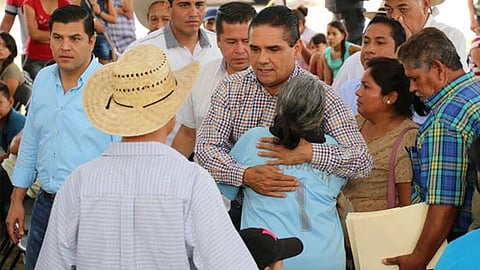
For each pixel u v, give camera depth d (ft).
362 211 12.61
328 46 28.81
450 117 10.94
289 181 10.98
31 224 14.23
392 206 12.44
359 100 12.93
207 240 8.59
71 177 9.09
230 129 12.03
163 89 9.07
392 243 11.12
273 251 9.70
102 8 27.73
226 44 14.70
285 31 11.54
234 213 12.68
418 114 13.01
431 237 10.94
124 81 8.97
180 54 17.06
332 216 11.32
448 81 11.21
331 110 11.57
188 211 8.64
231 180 11.30
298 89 10.93
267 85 11.82
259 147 11.22
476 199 11.18
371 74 12.78
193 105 15.17
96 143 13.57
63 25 13.48
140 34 37.78
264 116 11.91
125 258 8.69
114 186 8.80
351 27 30.01
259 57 11.59
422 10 17.62
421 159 11.27
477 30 30.27
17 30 38.60
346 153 11.18
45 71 14.11
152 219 8.63
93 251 8.78
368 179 12.61
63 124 13.61
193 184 8.72
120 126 8.91
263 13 11.76
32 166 14.42
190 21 16.69
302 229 10.98
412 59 11.33
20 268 19.92
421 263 10.97
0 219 18.78
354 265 12.40
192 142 15.44
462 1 44.21
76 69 13.62
